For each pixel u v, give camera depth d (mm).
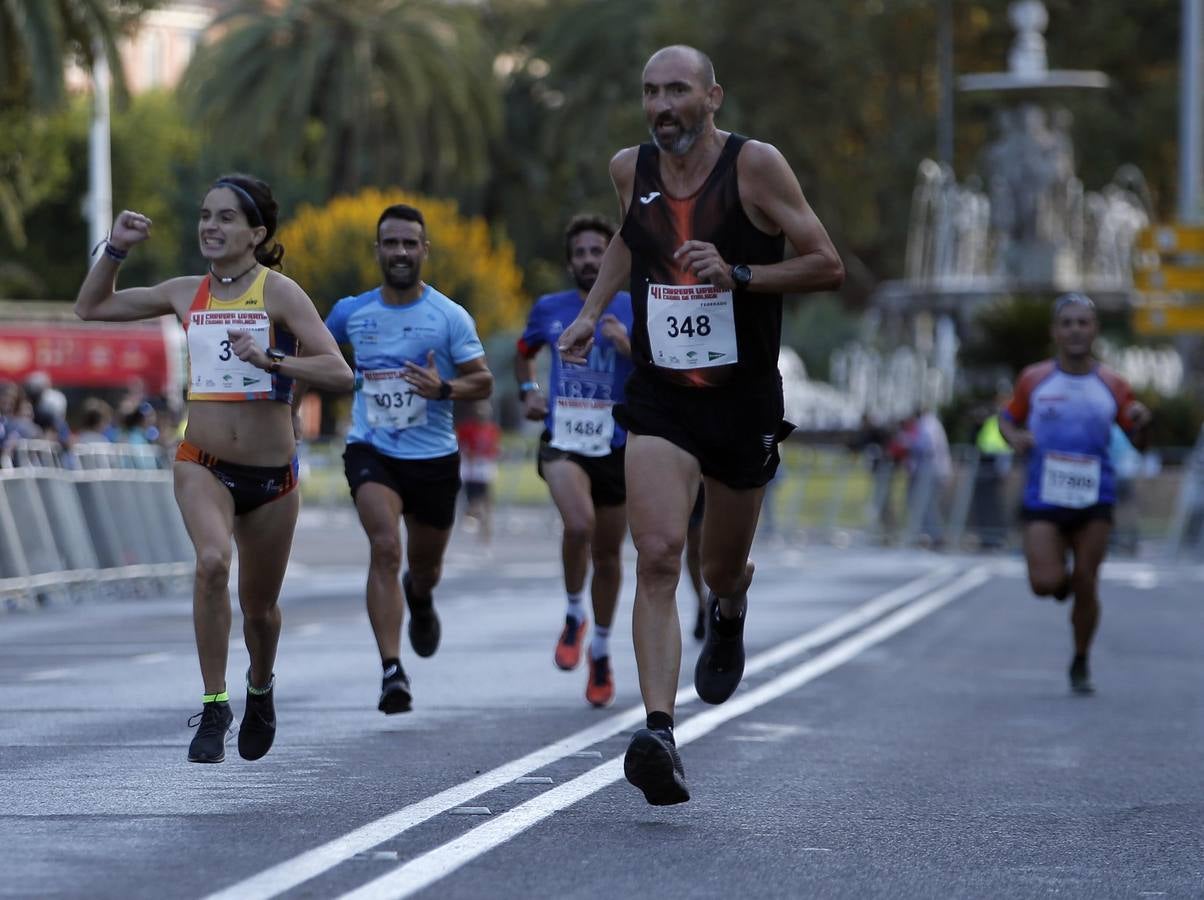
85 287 23984
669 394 22391
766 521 104250
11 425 66312
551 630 48312
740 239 22266
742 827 22109
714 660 24953
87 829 21172
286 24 169000
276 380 23672
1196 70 106000
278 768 25891
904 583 69312
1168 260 100000
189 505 23531
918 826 22578
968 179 194375
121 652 43469
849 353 181750
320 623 50688
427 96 174250
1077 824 23031
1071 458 37219
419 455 31156
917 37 196750
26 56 96875
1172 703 36000
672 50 22141
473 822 21812
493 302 179625
